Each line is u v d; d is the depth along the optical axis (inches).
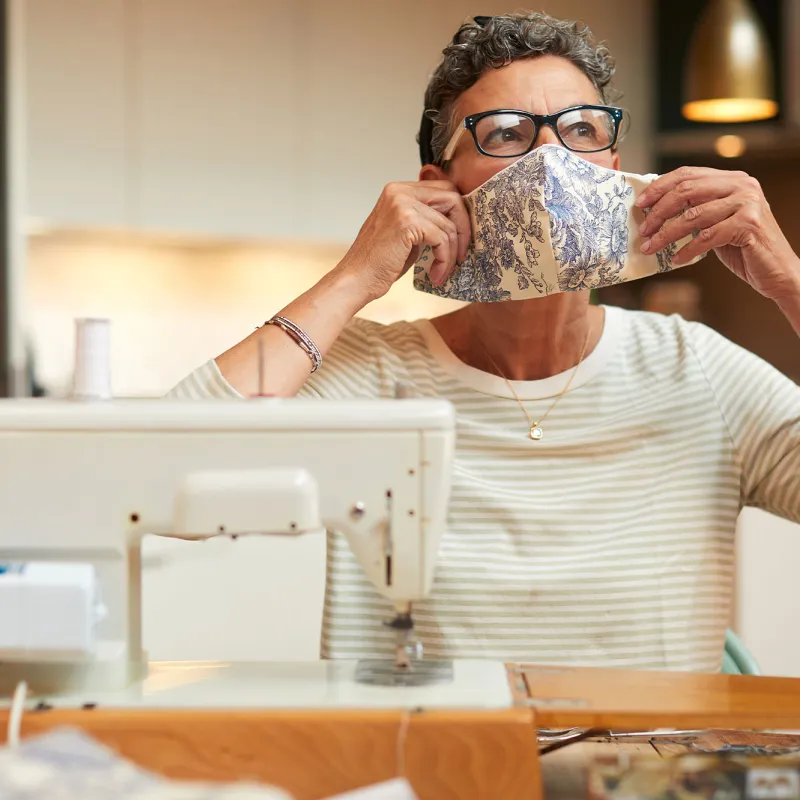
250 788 30.0
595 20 183.5
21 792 29.7
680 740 40.6
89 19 157.6
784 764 35.4
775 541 98.3
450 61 58.3
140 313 174.4
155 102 162.9
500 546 55.9
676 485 57.5
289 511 40.4
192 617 93.0
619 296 189.0
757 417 59.2
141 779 31.0
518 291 56.3
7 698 39.8
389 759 36.0
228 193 168.9
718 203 55.1
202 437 40.8
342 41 174.4
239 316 180.9
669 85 178.5
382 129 178.2
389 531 41.2
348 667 43.2
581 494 56.9
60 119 156.8
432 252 58.1
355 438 40.9
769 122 167.9
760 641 98.1
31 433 40.9
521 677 42.5
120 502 40.9
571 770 38.0
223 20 166.4
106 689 40.1
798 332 56.7
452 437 41.3
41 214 156.6
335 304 54.7
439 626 55.2
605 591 55.2
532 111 56.1
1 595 39.1
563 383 59.0
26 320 166.1
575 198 54.3
